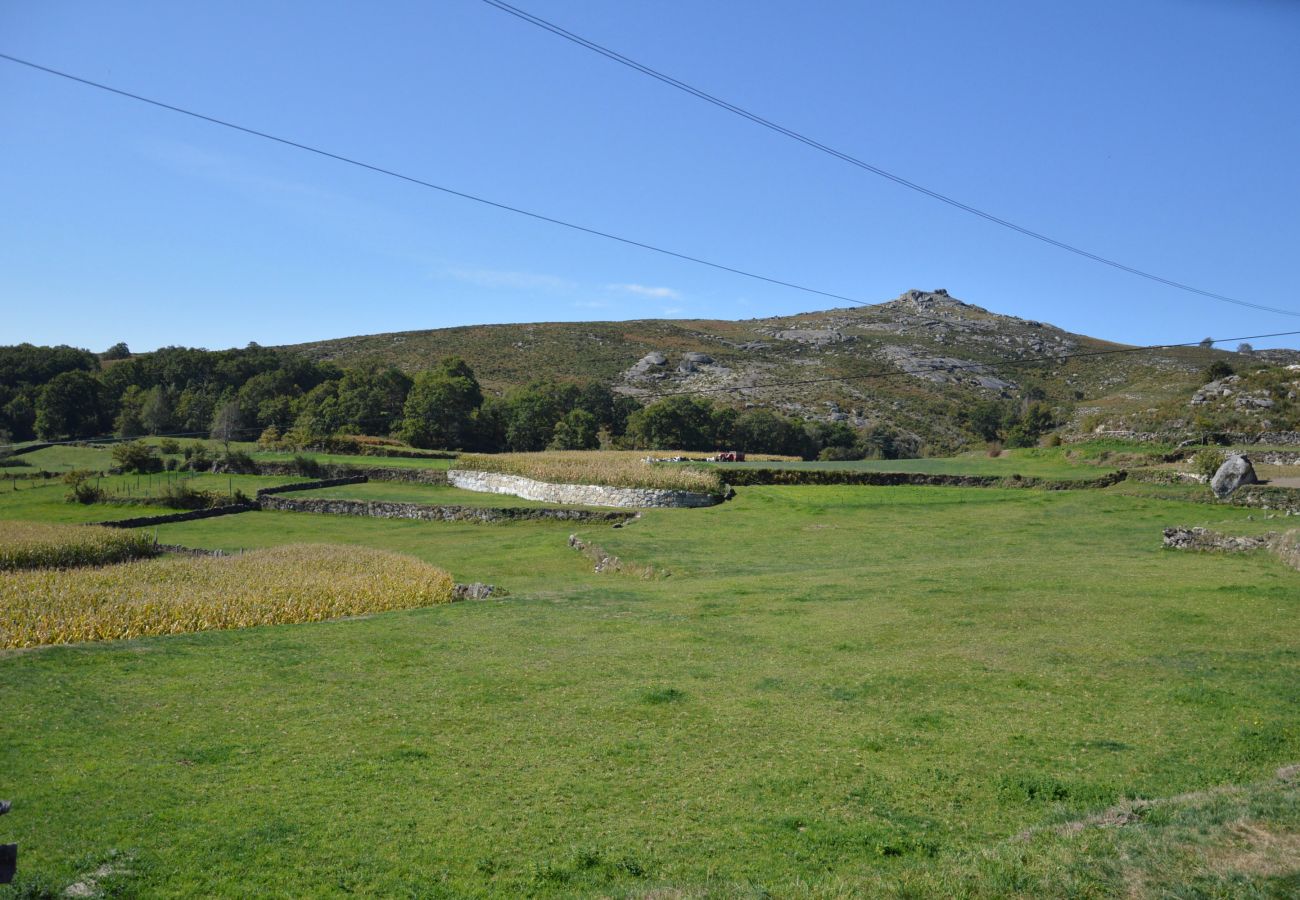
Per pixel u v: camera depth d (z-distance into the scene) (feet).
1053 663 54.34
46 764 40.32
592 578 109.29
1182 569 86.74
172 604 79.15
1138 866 28.19
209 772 39.68
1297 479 157.07
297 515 198.80
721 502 172.14
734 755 41.50
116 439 350.02
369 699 50.90
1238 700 45.83
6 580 90.68
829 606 75.72
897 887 28.02
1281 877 26.84
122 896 28.91
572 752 42.06
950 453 374.63
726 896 27.89
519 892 29.48
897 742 42.55
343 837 33.37
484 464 239.30
